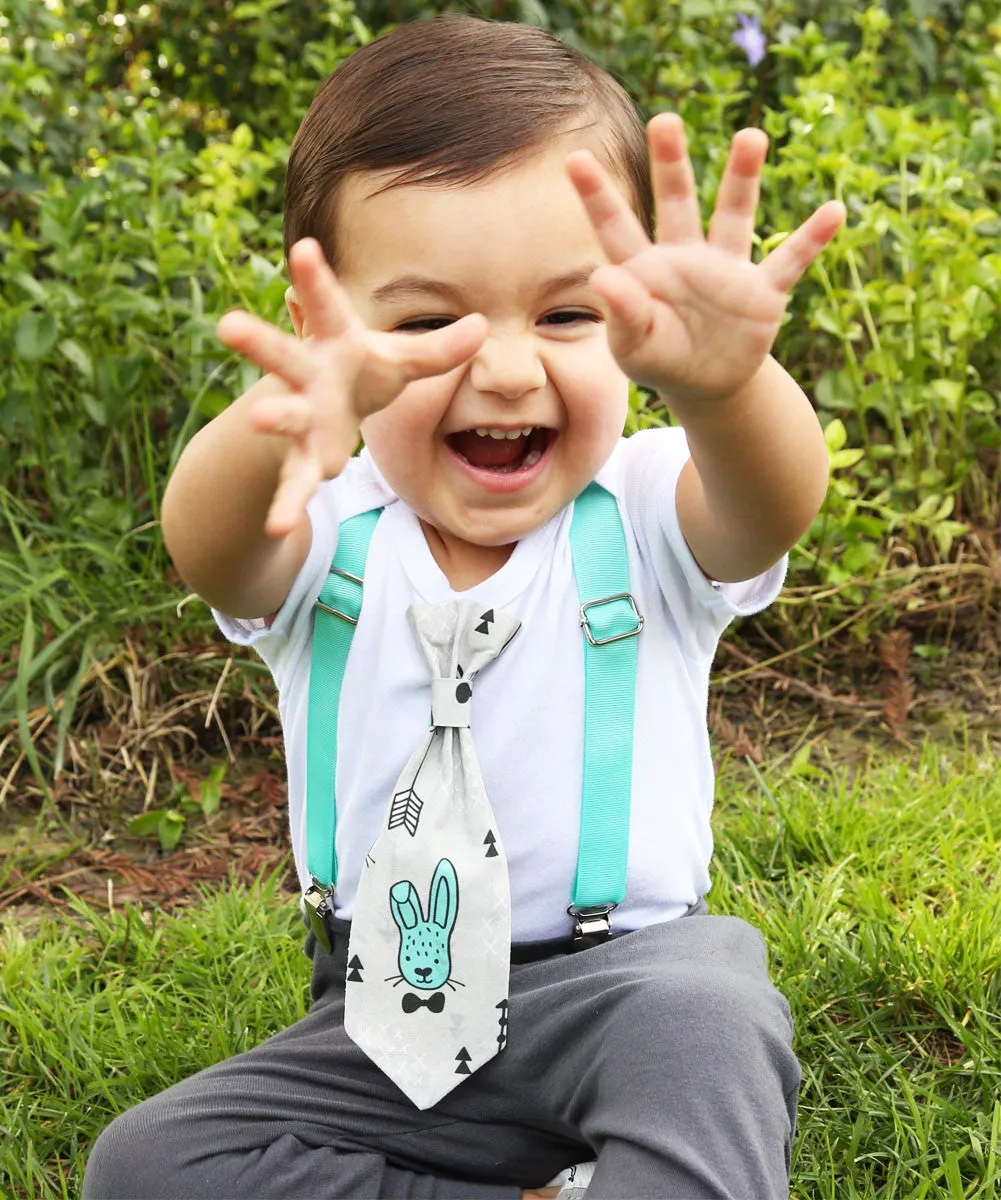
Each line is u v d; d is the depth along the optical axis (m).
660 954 1.48
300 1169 1.45
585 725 1.56
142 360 3.02
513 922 1.54
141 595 2.91
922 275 3.20
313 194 1.56
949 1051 1.90
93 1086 1.86
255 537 1.44
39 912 2.36
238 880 2.43
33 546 3.09
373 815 1.57
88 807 2.65
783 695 2.95
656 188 1.23
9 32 3.73
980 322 3.09
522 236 1.46
